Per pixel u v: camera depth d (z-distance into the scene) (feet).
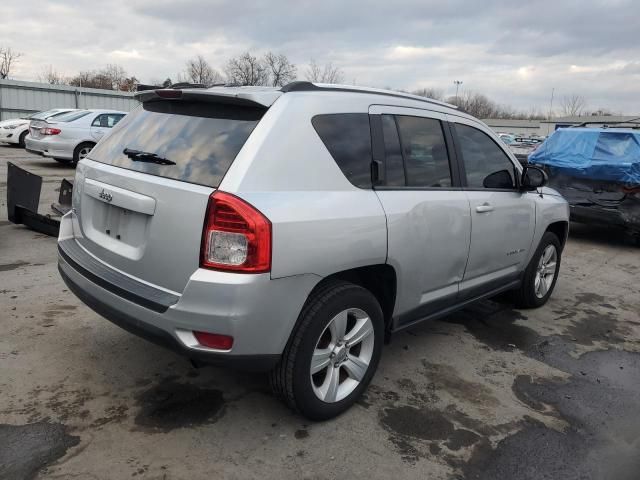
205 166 8.83
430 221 11.34
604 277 22.20
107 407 10.14
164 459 8.77
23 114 94.43
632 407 11.51
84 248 10.84
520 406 11.27
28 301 14.99
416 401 11.16
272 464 8.84
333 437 9.68
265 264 8.25
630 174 25.61
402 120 11.48
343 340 10.03
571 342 14.96
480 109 277.64
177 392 10.82
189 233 8.43
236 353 8.43
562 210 17.33
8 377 10.94
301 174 9.11
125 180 9.53
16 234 22.54
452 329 15.38
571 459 9.53
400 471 8.89
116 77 202.08
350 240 9.46
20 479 8.10
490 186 13.89
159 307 8.59
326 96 10.01
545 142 30.48
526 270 16.48
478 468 9.11
